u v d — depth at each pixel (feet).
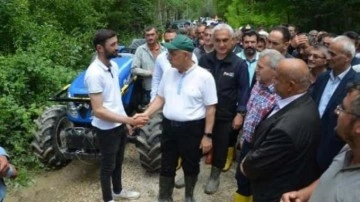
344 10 47.47
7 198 14.85
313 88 11.89
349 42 10.85
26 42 26.45
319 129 8.64
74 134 15.37
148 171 15.85
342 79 10.71
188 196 13.43
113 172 13.92
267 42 16.61
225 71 14.10
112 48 12.20
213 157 14.79
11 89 19.80
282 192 8.63
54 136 16.02
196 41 28.17
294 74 8.53
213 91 12.43
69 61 27.50
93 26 35.12
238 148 17.57
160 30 48.96
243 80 13.96
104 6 40.06
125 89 15.99
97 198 14.67
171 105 12.51
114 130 12.74
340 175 6.42
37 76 21.15
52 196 14.92
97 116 12.30
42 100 20.59
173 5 66.64
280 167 8.55
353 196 6.09
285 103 8.77
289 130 8.29
